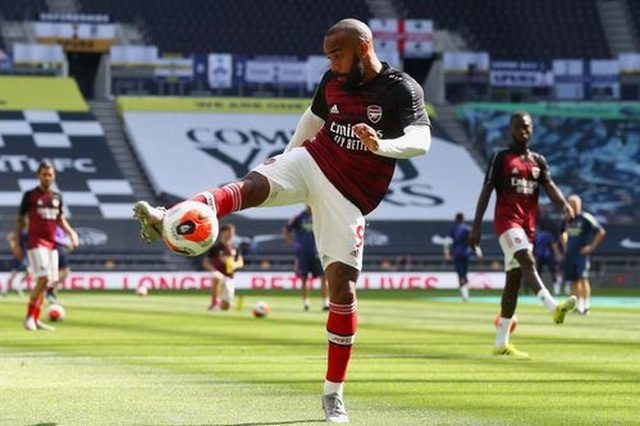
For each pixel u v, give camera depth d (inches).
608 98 2714.1
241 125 2536.9
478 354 660.1
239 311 1256.2
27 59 2561.5
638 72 2753.4
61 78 2581.2
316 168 382.0
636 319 1117.1
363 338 806.5
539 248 1827.0
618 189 2511.1
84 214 2250.2
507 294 657.6
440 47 2856.8
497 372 545.3
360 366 574.2
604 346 733.3
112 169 2395.4
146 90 2628.0
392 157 367.9
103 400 420.5
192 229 342.3
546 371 552.1
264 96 2652.6
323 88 392.2
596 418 379.2
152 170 2367.1
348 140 380.2
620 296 1797.5
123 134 2498.8
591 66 2714.1
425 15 2881.4
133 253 2172.7
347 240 380.2
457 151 2561.5
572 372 547.5
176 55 2677.2
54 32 2578.7
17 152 2379.4
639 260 2310.5
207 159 2426.2
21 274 1952.5
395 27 2691.9
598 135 2620.6
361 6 2883.9
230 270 1251.8
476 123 2628.0
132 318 1086.4
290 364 583.5
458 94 2778.1
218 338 801.6
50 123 2475.4
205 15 2795.3
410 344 745.0
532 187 670.5
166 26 2758.4
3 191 2266.2
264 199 374.9
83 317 1100.5
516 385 484.1
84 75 2755.9
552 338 815.7
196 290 2004.2
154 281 2049.7
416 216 2338.8
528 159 671.8
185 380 497.4
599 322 1053.2
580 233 1266.0
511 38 2886.3
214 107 2568.9
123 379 501.4
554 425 361.1
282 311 1261.1
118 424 355.6
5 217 2177.7
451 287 2153.1
